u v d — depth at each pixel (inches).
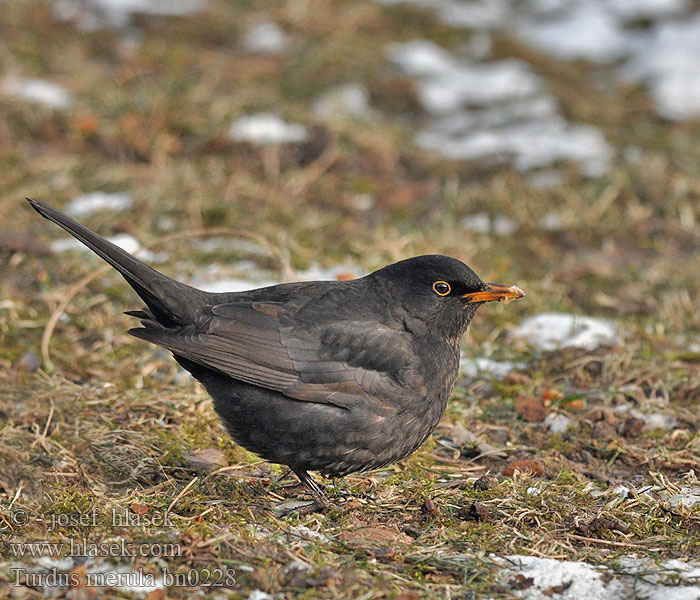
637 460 367.2
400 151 689.6
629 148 719.1
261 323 318.7
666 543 296.5
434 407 326.3
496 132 741.9
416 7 937.5
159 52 783.7
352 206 615.5
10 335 445.1
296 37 847.1
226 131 670.5
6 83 701.9
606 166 681.0
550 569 277.0
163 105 680.4
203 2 884.6
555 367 440.5
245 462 356.2
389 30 892.6
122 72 736.3
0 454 343.9
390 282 332.5
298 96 751.1
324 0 911.7
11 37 779.4
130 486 335.0
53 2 853.2
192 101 694.5
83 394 395.2
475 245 567.5
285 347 315.6
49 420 366.9
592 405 411.2
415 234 566.6
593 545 297.3
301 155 663.1
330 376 313.9
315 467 321.1
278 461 322.3
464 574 274.7
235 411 316.8
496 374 438.6
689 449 369.4
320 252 544.1
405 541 295.6
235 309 320.5
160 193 589.9
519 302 503.2
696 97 810.8
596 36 920.3
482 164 684.7
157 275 321.1
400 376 318.3
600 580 271.4
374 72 805.2
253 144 663.8
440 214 607.8
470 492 329.4
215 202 583.8
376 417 314.8
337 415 312.8
